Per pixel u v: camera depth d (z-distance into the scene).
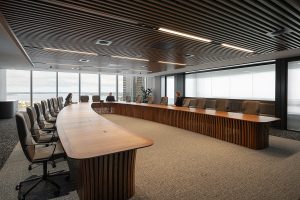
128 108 10.10
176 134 6.04
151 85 14.90
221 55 6.62
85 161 2.13
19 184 2.71
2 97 10.52
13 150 4.43
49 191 2.65
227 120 5.19
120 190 2.36
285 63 6.99
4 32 3.86
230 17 3.43
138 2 2.91
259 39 4.71
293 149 4.57
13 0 2.84
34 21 3.65
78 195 2.51
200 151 4.36
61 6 3.04
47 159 2.47
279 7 3.07
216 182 2.89
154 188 2.71
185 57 7.04
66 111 5.49
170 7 3.06
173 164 3.58
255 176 3.09
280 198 2.46
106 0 2.83
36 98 11.49
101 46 5.50
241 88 9.11
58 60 7.73
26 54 6.34
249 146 4.63
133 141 2.31
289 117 7.00
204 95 10.94
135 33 4.35
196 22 3.68
